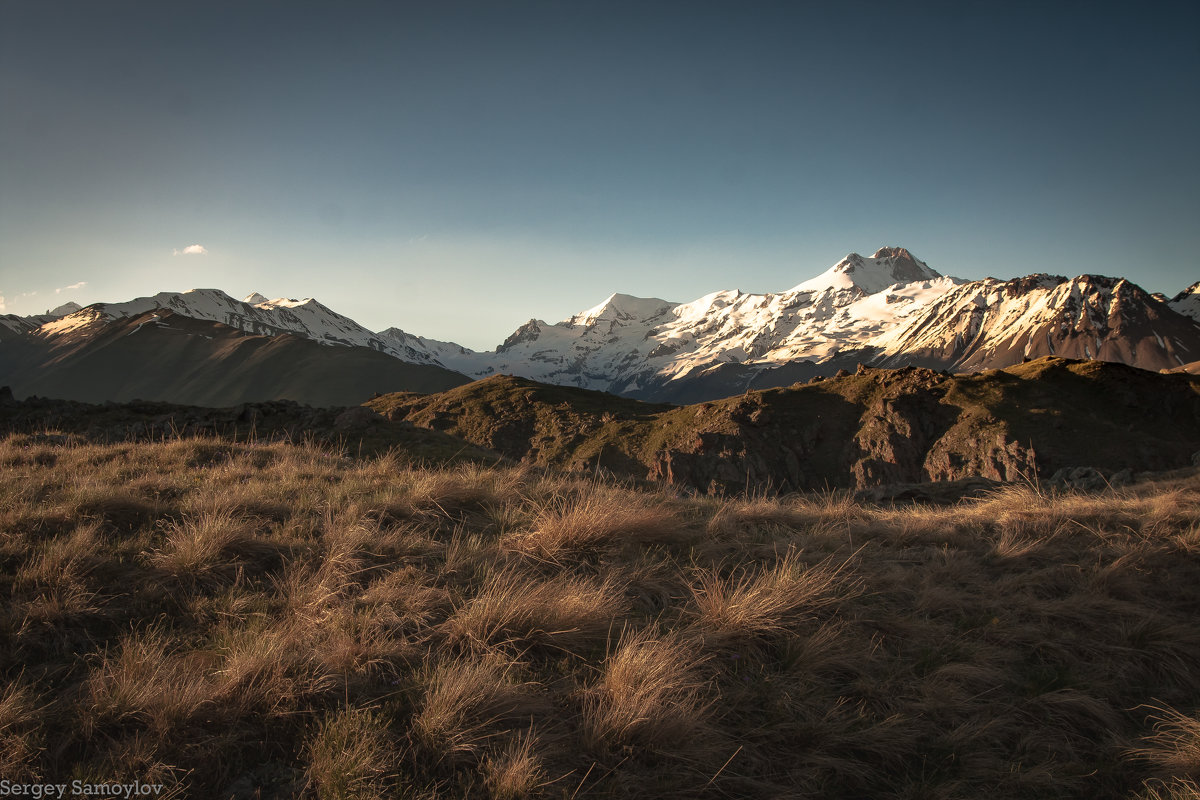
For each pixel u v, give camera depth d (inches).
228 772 147.6
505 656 194.9
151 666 172.2
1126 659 229.1
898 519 401.7
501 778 145.5
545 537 284.2
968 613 254.4
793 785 158.1
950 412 5187.0
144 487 350.3
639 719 161.2
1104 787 166.9
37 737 147.9
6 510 272.8
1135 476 904.9
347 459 552.1
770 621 220.4
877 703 191.3
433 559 266.5
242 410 1109.7
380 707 168.9
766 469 5034.5
